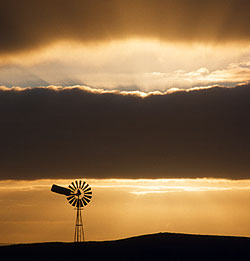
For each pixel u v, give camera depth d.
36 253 84.75
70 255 83.81
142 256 83.38
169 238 92.44
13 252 85.44
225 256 83.38
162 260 81.69
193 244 89.06
